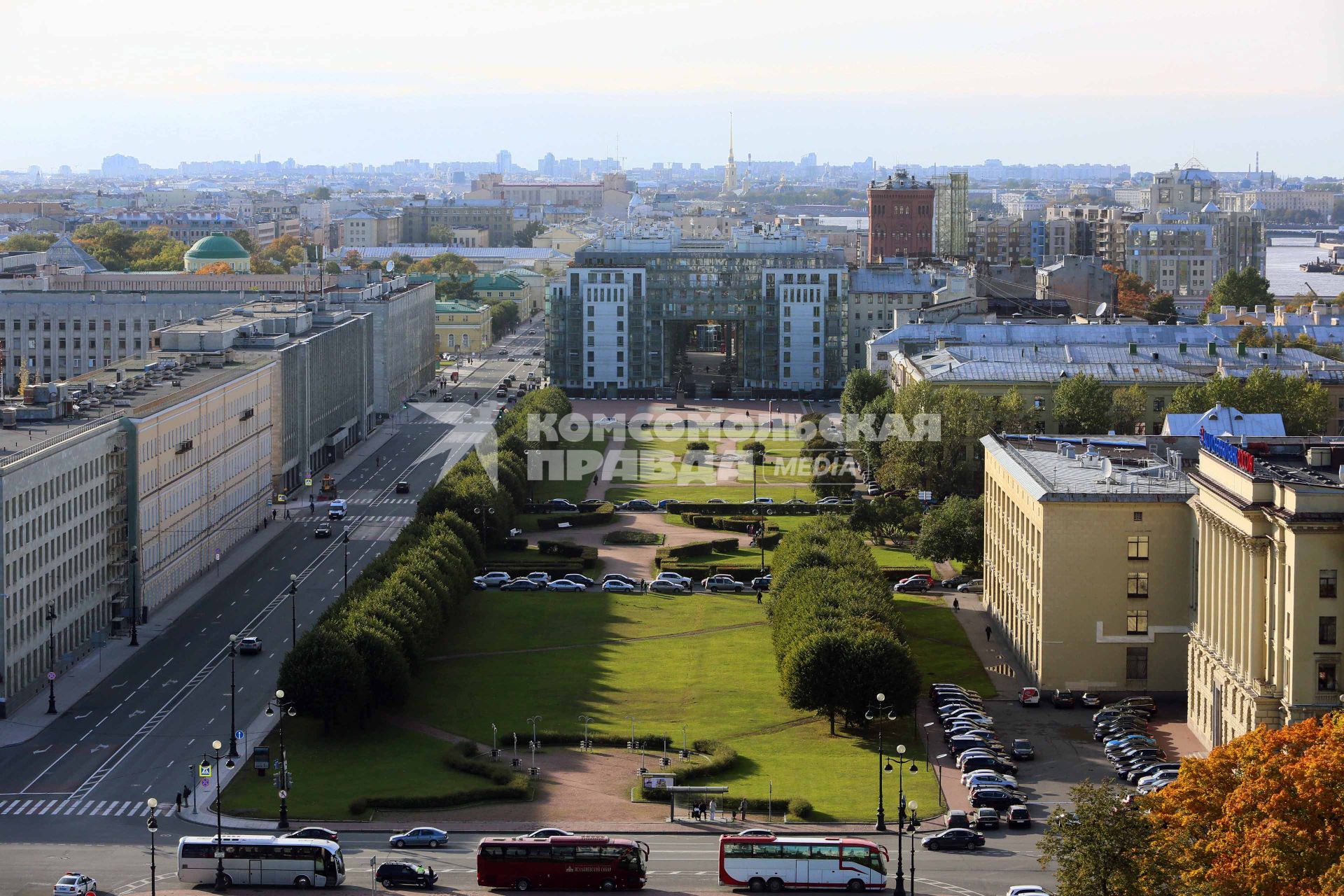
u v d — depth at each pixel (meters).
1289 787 172.75
